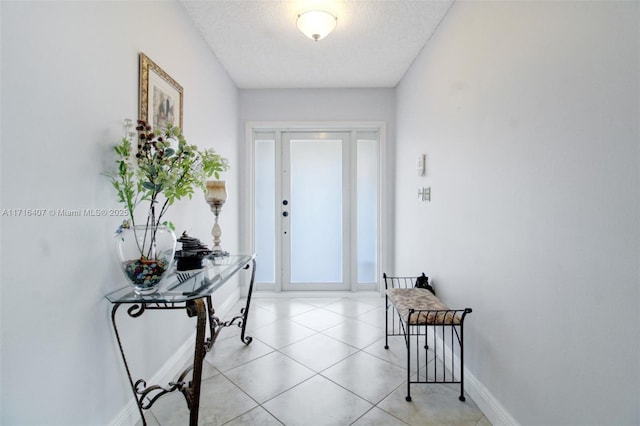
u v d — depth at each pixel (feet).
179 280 5.19
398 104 11.44
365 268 12.49
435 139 7.80
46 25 3.39
